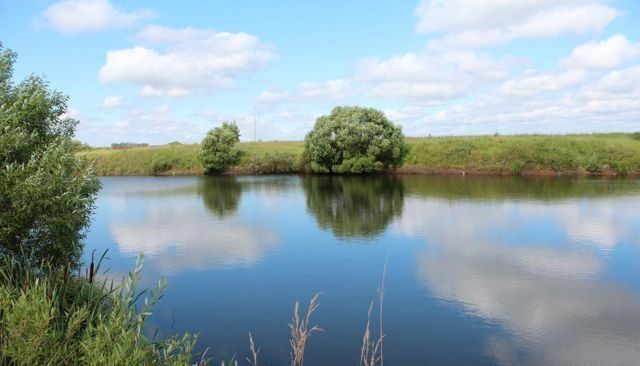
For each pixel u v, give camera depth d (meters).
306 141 66.00
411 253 22.39
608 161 55.06
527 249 22.81
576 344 13.14
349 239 25.44
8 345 6.18
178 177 64.69
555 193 41.16
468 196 40.41
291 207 36.50
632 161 54.03
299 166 66.69
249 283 18.41
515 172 56.75
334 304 16.14
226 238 26.06
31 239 11.15
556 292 17.00
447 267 20.16
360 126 60.75
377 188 47.34
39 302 6.42
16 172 10.59
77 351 6.64
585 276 18.77
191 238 26.12
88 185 12.34
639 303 15.92
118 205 38.75
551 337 13.55
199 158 67.69
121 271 19.75
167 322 14.70
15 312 6.20
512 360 12.33
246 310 15.68
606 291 17.09
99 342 6.18
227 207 37.03
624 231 26.17
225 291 17.52
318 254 22.52
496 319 14.80
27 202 10.59
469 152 61.19
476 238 25.11
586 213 31.55
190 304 16.20
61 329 6.81
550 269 19.66
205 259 21.80
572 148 57.75
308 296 16.94
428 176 58.00
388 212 33.47
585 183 47.66
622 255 21.55
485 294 16.94
